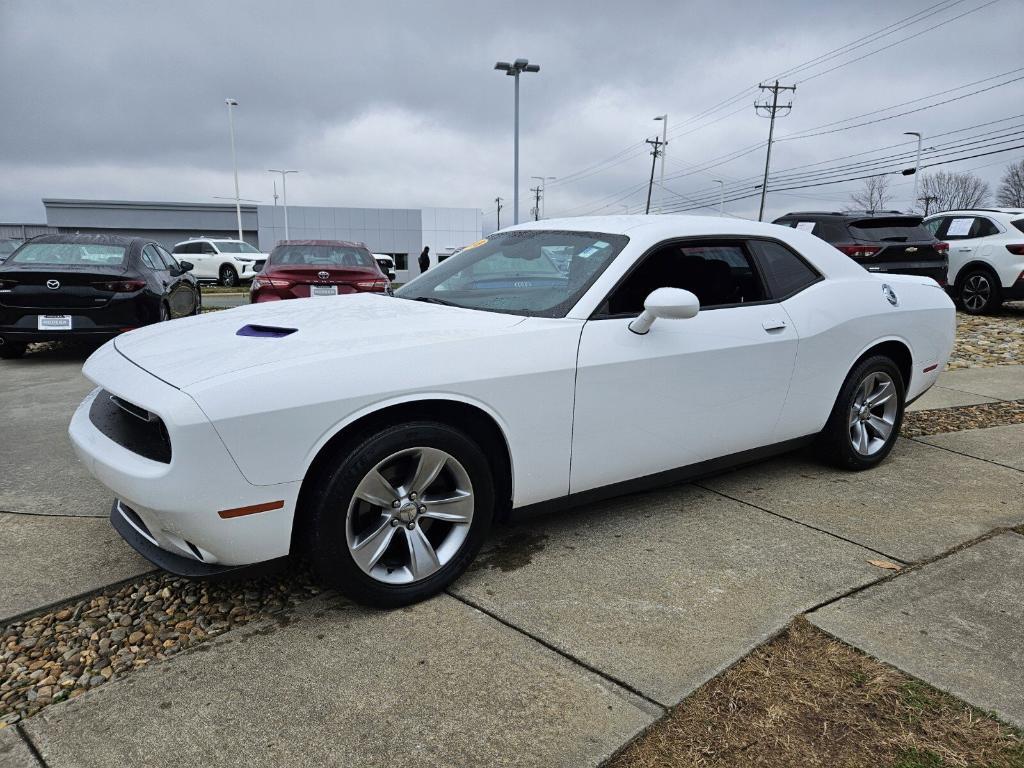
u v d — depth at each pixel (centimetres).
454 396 252
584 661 226
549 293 304
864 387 400
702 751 188
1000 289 1066
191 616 256
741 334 329
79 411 289
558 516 343
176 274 881
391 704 206
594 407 288
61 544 310
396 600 256
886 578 281
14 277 690
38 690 217
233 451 216
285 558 238
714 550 306
